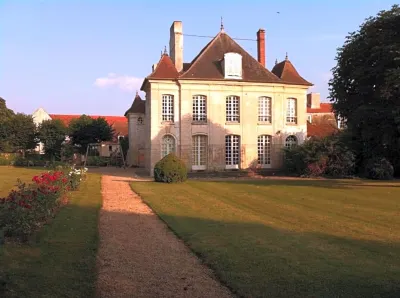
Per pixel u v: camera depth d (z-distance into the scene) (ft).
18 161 167.32
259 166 115.34
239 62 113.60
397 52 59.47
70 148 187.01
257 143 115.24
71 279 20.52
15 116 190.49
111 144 225.97
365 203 49.67
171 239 30.48
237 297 18.88
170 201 51.34
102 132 204.44
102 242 29.07
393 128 66.44
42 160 172.55
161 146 108.68
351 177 94.38
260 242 28.84
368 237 30.91
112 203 49.75
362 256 25.35
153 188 67.77
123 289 19.81
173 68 110.83
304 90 119.24
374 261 24.22
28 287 19.01
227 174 104.88
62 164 84.99
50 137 189.88
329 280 20.67
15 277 20.07
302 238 30.32
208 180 87.56
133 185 73.00
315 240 29.68
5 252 23.94
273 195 58.08
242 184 75.77
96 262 23.77
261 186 71.56
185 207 46.29
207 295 19.17
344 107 74.54
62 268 22.12
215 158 111.75
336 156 97.66
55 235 29.60
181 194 59.26
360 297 18.45
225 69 112.37
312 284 20.11
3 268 21.29
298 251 26.43
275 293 18.97
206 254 25.67
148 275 22.00
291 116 118.93
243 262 23.88
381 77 65.31
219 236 30.83
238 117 114.01
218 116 111.96
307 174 99.09
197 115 111.34
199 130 110.52
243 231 32.78
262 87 115.14
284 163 112.27
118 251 26.78
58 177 48.37
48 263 22.80
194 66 112.78
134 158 168.55
